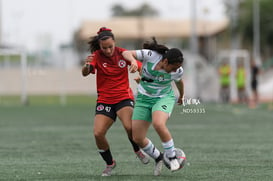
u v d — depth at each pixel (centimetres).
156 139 3806
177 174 2395
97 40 2289
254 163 2700
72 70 11344
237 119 5500
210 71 9425
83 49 13888
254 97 7981
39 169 2570
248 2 14888
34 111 6756
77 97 10475
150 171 2495
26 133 4272
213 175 2366
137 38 15612
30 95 10575
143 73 2253
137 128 2278
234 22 14012
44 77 10506
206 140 3725
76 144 3566
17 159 2912
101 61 2295
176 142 3619
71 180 2269
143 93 2273
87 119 5562
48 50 11281
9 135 4131
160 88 2261
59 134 4184
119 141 3697
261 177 2314
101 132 2302
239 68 8725
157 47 2239
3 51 8481
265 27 14938
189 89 9156
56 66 11256
